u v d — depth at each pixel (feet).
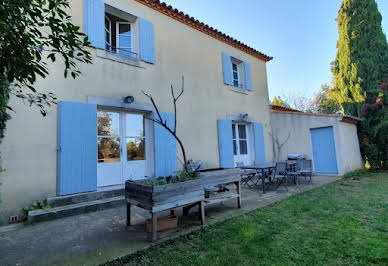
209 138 21.76
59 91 13.38
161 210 8.48
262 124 28.25
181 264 6.74
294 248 7.51
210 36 23.59
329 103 62.80
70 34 5.42
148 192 8.50
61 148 12.98
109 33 17.48
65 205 12.50
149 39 18.07
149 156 17.69
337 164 23.50
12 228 10.27
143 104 17.11
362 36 29.71
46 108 12.87
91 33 14.92
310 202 13.26
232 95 24.99
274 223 9.93
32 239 8.83
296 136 27.22
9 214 11.16
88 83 14.53
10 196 11.28
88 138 14.06
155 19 18.92
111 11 16.87
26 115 12.14
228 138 23.31
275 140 29.48
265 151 28.09
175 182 9.99
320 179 22.12
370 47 29.27
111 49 17.51
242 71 27.43
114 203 13.70
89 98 14.48
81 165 13.61
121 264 6.90
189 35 21.49
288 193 16.25
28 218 10.78
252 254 7.20
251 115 27.07
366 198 13.87
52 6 5.34
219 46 24.47
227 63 24.90
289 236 8.52
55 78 13.32
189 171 10.85
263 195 15.92
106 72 15.44
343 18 31.37
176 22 20.53
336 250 7.26
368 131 27.55
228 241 8.25
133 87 16.72
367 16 29.45
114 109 16.37
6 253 7.60
